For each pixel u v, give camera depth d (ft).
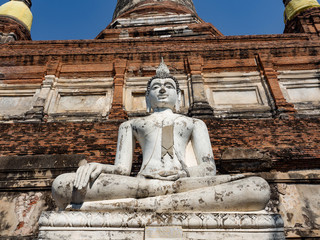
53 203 16.24
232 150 17.28
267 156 17.06
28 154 19.45
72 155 17.51
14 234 15.24
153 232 8.17
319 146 18.62
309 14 38.37
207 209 9.18
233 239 8.26
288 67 28.14
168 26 40.65
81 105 26.48
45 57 28.66
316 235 14.75
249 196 9.12
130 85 27.45
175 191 9.62
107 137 20.43
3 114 25.48
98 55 28.86
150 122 12.78
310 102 25.71
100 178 9.78
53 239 8.28
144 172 11.16
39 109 24.90
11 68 28.09
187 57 28.55
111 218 8.50
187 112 25.17
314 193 16.46
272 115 24.71
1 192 16.76
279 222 8.51
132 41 32.12
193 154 12.46
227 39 32.50
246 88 27.12
